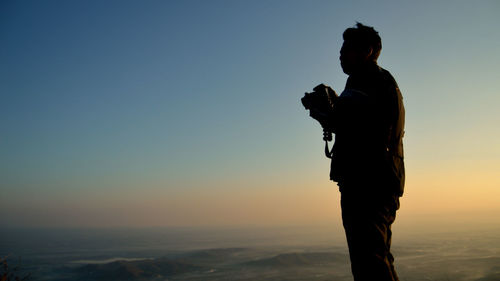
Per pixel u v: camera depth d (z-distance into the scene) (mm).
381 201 1347
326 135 1536
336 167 1436
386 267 1293
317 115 1530
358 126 1386
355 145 1377
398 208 1435
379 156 1356
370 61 1506
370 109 1386
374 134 1375
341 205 1432
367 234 1312
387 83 1437
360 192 1348
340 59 1582
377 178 1344
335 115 1430
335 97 1604
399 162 1416
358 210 1349
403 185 1427
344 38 1568
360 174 1354
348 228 1380
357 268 1325
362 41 1490
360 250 1318
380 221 1337
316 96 1571
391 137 1394
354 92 1424
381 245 1313
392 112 1395
